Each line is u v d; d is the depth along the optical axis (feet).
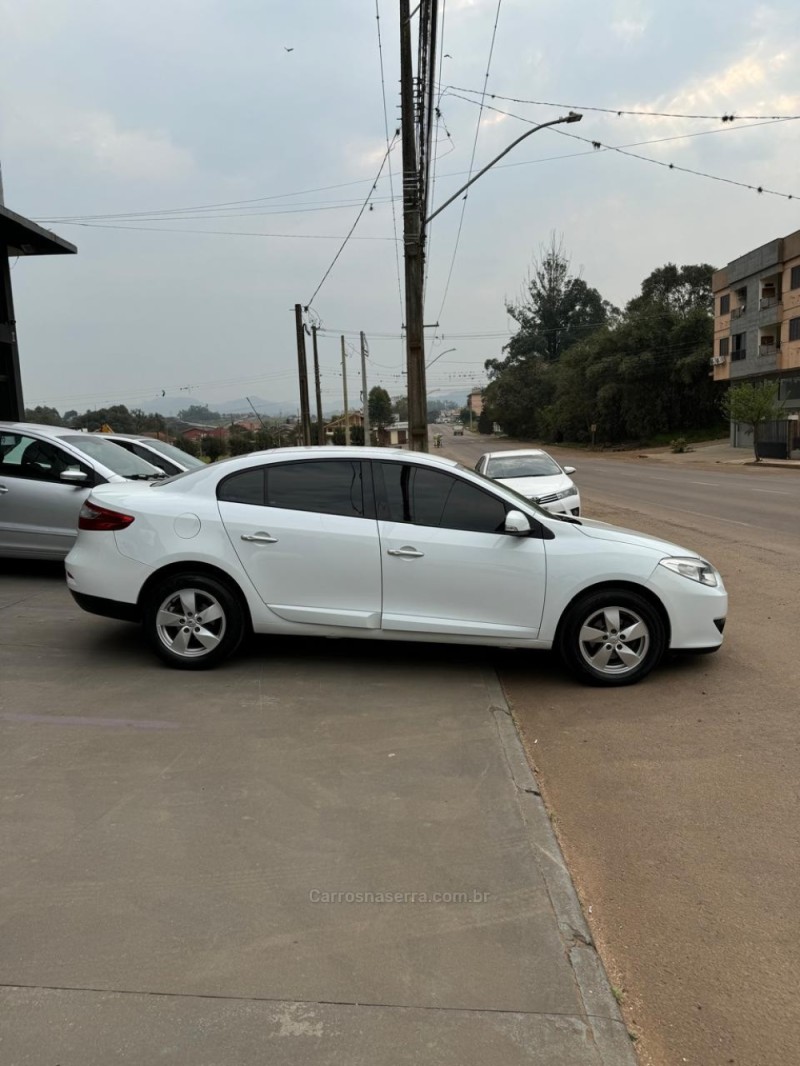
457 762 12.79
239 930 8.57
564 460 164.96
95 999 7.51
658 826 11.14
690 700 16.01
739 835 10.87
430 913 8.94
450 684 16.53
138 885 9.35
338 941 8.43
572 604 16.63
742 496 64.08
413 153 44.16
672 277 244.42
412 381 46.32
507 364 313.73
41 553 25.67
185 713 14.73
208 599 16.89
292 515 16.75
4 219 41.47
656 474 104.32
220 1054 6.89
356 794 11.68
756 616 22.81
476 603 16.56
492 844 10.37
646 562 16.55
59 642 19.16
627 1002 7.83
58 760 12.67
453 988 7.77
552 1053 7.00
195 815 10.99
